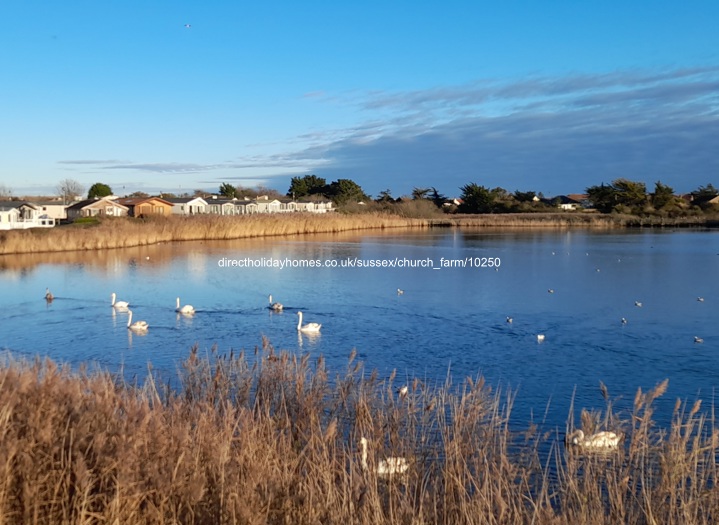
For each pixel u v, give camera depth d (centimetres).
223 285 3888
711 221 11188
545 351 2158
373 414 977
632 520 685
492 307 3073
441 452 855
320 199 14450
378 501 632
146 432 623
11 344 2308
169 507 542
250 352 2116
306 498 604
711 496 670
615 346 2230
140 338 2403
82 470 509
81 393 720
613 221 11294
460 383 1738
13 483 532
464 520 664
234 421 845
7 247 5634
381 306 3127
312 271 4594
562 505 708
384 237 8269
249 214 9269
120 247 6425
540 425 1388
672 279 4081
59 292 3588
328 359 2044
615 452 813
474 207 14162
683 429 1173
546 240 7712
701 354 2114
